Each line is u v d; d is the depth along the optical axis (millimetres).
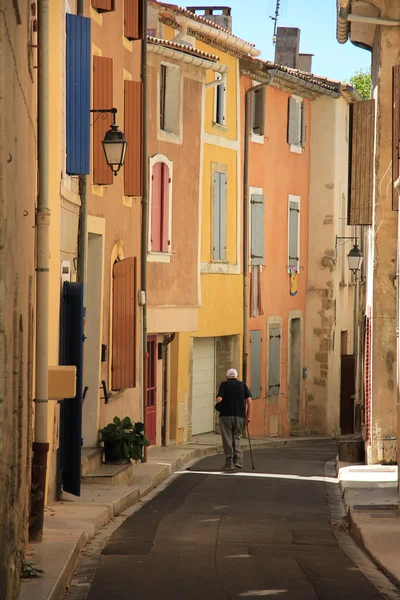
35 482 29922
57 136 38656
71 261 43094
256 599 24359
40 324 30625
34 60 33719
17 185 22531
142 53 61000
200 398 81250
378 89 57906
